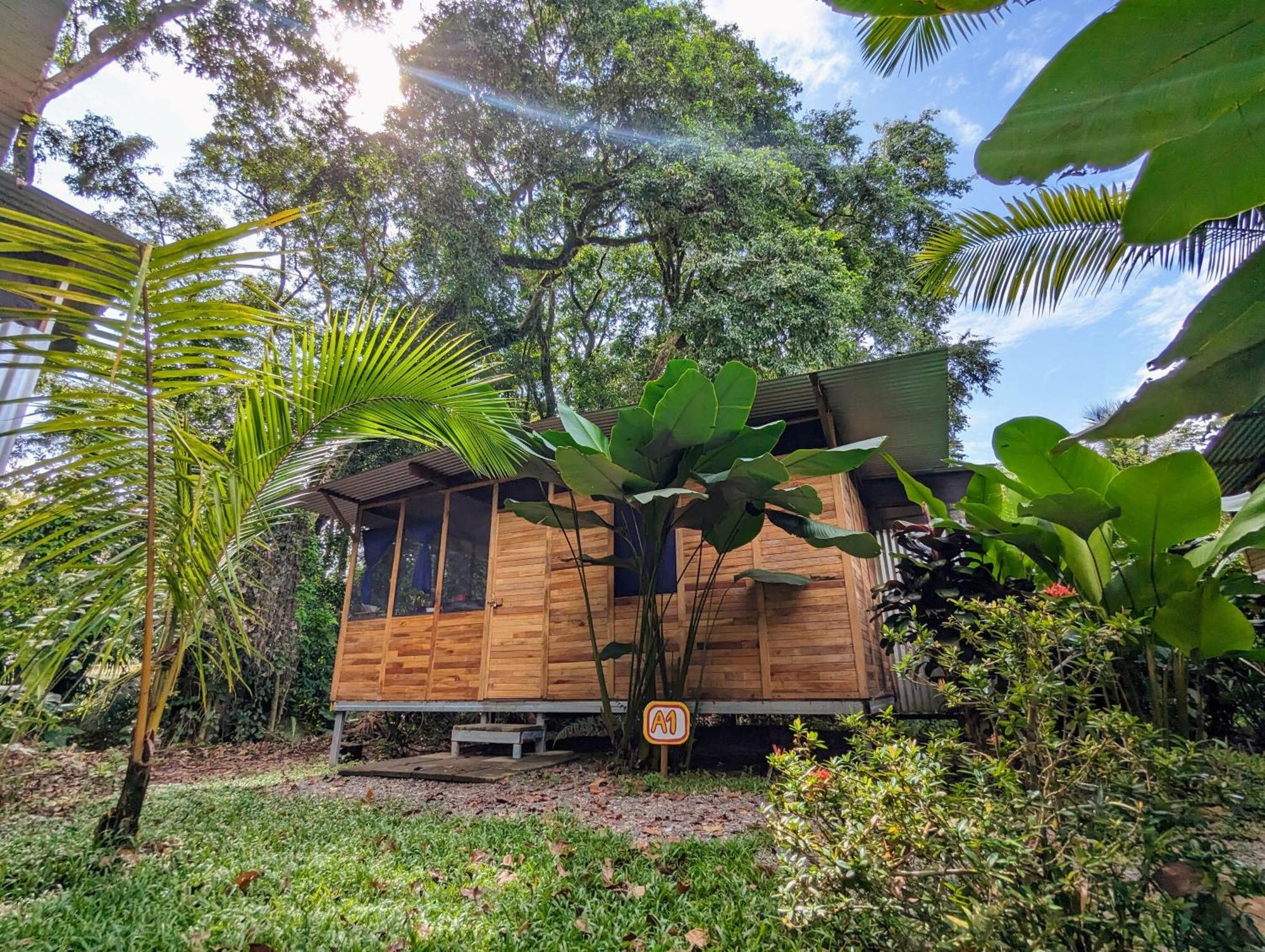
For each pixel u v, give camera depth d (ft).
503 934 6.21
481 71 38.14
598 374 48.73
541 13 40.22
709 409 13.98
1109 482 9.80
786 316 33.71
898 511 27.02
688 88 40.55
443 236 38.32
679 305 41.65
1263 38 2.71
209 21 35.86
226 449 9.09
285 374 9.00
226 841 9.77
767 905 6.60
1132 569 9.50
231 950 5.65
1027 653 5.39
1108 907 4.02
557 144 40.11
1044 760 4.95
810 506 14.58
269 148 40.50
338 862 8.65
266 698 29.30
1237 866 4.18
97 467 7.65
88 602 8.89
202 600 9.14
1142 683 10.09
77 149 41.29
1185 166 3.23
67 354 6.54
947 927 4.14
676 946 5.87
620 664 19.42
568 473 14.75
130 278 6.36
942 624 11.03
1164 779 4.50
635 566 17.29
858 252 44.70
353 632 24.89
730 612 18.42
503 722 24.84
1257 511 8.36
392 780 17.28
